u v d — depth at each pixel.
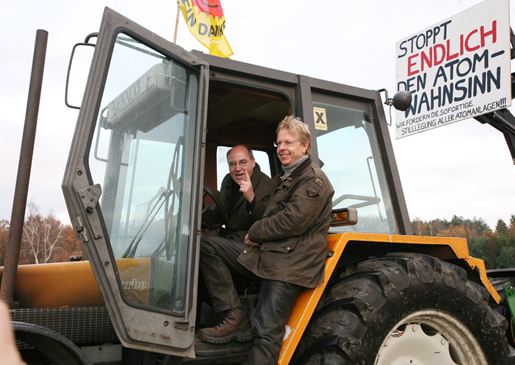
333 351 2.73
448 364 3.19
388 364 2.96
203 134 2.83
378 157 3.59
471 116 5.52
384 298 2.90
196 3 3.97
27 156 2.70
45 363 2.76
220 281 2.93
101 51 2.52
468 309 3.19
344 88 3.53
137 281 2.57
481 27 5.50
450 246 3.43
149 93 2.72
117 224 2.54
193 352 2.62
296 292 2.84
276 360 2.69
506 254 35.97
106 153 2.53
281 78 3.29
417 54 6.34
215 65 3.07
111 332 3.00
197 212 2.75
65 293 3.04
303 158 3.02
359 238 3.03
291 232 2.82
